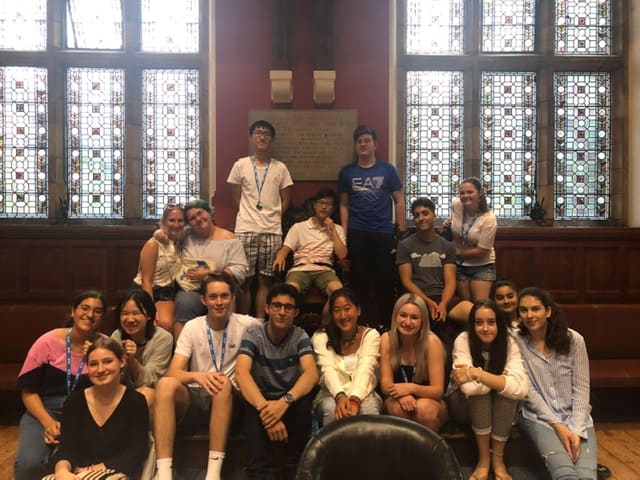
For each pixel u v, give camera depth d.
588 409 2.75
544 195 4.94
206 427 2.91
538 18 5.00
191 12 5.00
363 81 4.57
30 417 2.71
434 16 5.02
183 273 3.52
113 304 4.38
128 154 4.88
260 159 4.06
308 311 3.80
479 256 3.79
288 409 2.72
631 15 4.93
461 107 5.03
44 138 4.95
